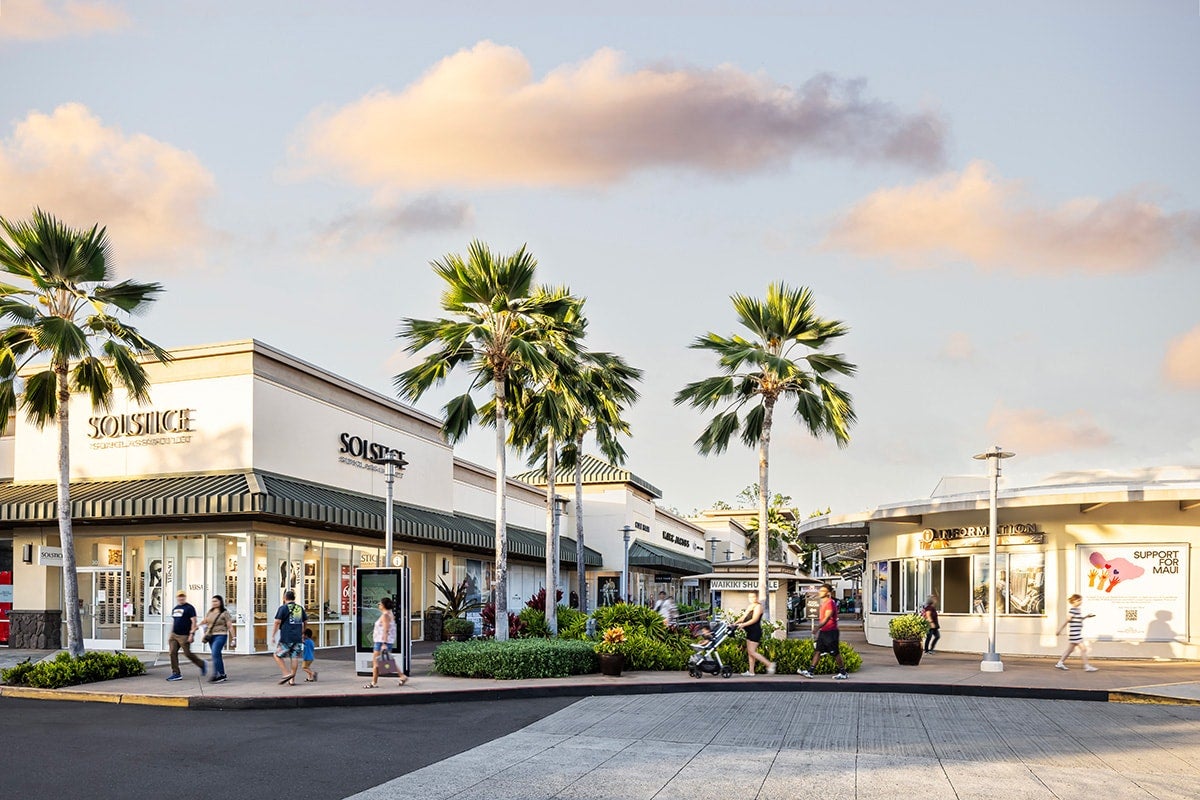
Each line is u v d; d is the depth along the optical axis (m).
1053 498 27.56
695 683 21.23
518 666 21.88
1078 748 14.25
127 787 11.14
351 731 15.34
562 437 33.69
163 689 19.45
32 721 16.20
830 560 87.25
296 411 29.78
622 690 20.67
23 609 30.27
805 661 23.80
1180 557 27.88
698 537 77.94
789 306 29.27
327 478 31.20
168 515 26.92
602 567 55.97
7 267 22.06
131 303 23.33
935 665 26.25
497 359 26.48
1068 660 27.98
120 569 29.52
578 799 10.77
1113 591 28.41
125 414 29.28
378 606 21.91
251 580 28.14
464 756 13.23
